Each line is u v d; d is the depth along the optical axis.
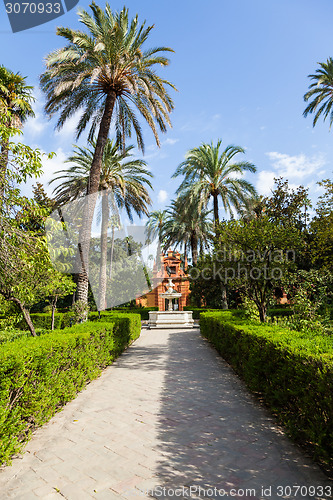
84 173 15.04
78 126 13.27
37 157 4.34
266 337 4.09
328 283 8.05
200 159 17.91
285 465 2.65
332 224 11.62
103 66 10.40
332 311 8.45
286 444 3.05
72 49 10.44
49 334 4.88
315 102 20.66
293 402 3.14
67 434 3.38
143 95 11.32
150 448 3.04
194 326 18.81
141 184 15.92
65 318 16.73
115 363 7.39
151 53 11.66
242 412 4.04
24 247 4.63
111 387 5.29
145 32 11.24
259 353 4.25
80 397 4.73
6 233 4.41
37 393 3.34
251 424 3.61
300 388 2.88
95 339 5.88
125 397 4.72
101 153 10.87
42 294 7.18
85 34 10.38
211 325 9.79
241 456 2.84
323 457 2.51
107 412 4.07
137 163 15.89
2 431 2.65
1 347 3.33
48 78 10.80
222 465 2.69
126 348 9.82
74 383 4.71
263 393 4.18
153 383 5.54
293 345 3.37
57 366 3.97
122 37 10.26
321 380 2.53
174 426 3.59
